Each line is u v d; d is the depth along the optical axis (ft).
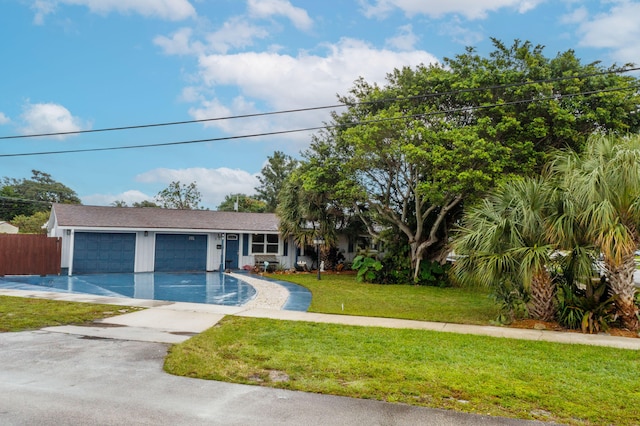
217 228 78.54
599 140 33.81
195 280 64.39
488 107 52.16
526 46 57.57
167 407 16.58
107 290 51.88
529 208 33.37
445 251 66.33
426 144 53.21
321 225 74.18
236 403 17.15
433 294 53.67
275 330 30.73
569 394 18.51
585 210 31.07
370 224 80.12
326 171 67.10
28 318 33.65
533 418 16.02
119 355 23.99
